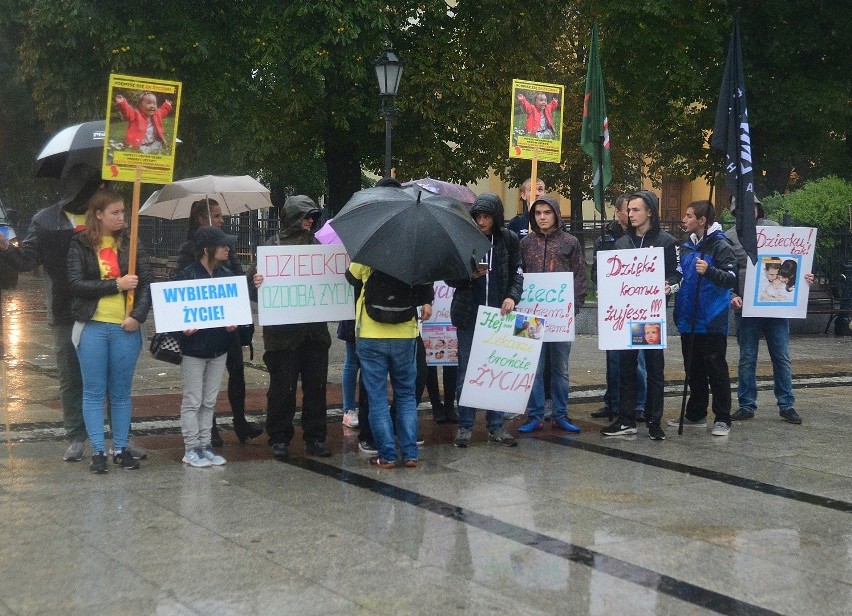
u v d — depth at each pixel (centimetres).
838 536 571
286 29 2017
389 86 1711
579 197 3130
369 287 698
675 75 2225
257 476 688
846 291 1681
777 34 2200
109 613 438
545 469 719
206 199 803
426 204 682
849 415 952
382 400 712
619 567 511
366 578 487
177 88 682
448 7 2202
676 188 4100
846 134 2398
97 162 709
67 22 1958
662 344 811
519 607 454
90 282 662
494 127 2269
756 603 466
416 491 652
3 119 2781
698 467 733
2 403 937
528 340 783
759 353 1436
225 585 474
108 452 745
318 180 3197
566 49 2756
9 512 590
